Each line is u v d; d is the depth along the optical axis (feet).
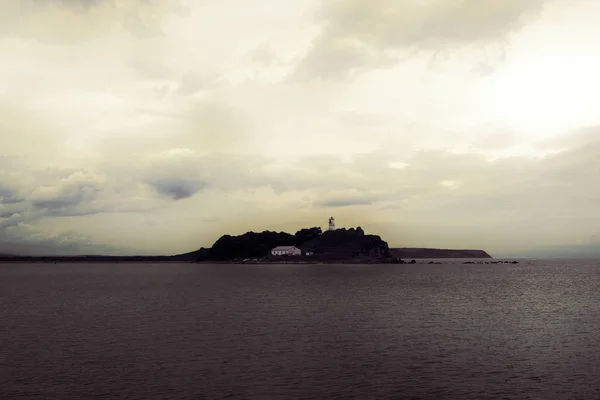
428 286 366.84
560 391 91.56
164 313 202.08
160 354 121.70
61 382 97.71
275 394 90.58
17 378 100.53
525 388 93.56
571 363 111.96
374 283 406.41
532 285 377.91
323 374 103.65
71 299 271.90
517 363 112.27
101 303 247.50
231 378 100.63
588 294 291.79
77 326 166.91
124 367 109.09
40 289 360.07
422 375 102.83
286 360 115.65
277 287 358.84
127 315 196.24
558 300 254.06
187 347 130.21
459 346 131.23
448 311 206.39
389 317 187.62
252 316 191.11
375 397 88.99
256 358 117.50
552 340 139.44
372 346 131.44
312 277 518.37
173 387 94.43
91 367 109.09
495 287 355.77
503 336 146.00
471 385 95.71
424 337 144.56
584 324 169.07
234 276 558.15
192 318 185.98
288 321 177.37
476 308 217.36
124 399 87.56
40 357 118.62
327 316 190.80
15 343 136.36
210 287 365.40
